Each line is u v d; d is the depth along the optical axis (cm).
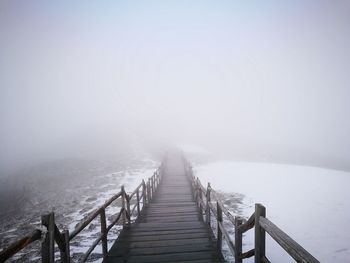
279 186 1981
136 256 522
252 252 343
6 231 1323
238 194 1730
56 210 1605
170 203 1141
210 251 541
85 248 888
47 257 284
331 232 1070
